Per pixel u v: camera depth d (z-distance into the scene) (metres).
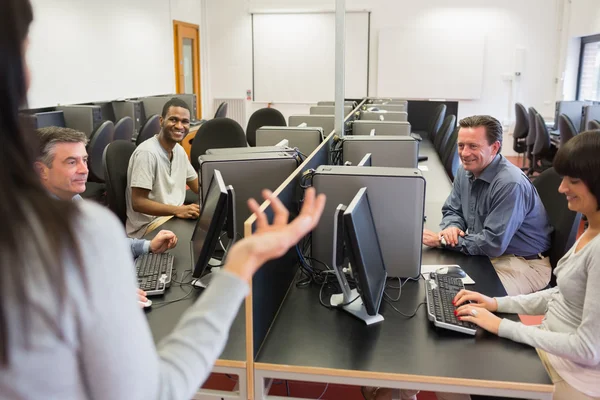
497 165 2.25
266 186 2.12
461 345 1.45
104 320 0.56
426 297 1.69
